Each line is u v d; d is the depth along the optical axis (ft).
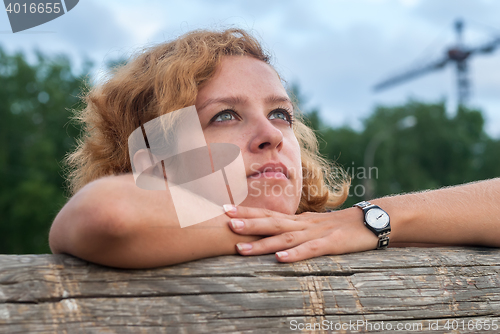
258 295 2.90
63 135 80.43
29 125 80.74
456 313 3.27
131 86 4.63
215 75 4.21
